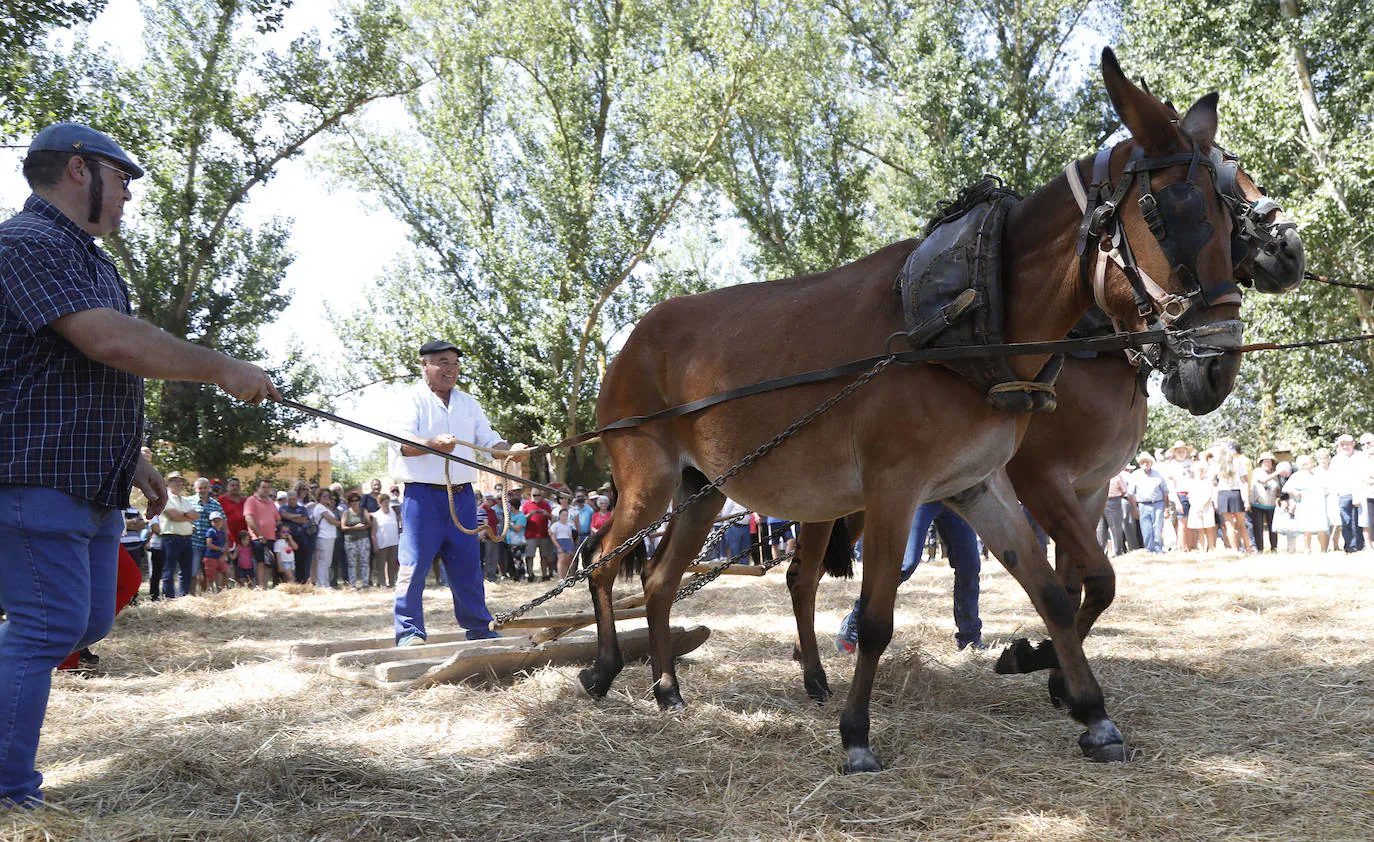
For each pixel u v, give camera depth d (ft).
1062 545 14.83
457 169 82.94
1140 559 45.39
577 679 16.38
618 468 16.38
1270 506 49.06
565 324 83.30
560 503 57.26
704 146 80.28
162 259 76.79
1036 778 11.13
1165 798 10.30
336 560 51.90
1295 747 12.18
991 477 12.83
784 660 19.44
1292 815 9.87
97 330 9.50
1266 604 25.99
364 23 77.56
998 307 11.68
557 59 82.23
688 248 112.47
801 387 13.16
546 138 83.51
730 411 14.19
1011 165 75.51
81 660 20.44
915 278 12.09
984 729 13.20
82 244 10.16
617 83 81.82
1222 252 10.42
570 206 82.38
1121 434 15.49
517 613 15.61
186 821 9.90
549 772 11.97
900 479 11.94
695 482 16.56
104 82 65.51
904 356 11.71
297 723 14.23
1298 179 61.11
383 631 29.71
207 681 18.48
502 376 87.86
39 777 10.32
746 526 44.60
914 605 29.12
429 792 11.27
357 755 12.46
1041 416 14.90
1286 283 11.45
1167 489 51.26
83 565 10.22
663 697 15.51
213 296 80.02
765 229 97.19
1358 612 23.77
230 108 73.92
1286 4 59.62
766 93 77.46
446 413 19.86
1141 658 18.26
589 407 91.66
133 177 10.77
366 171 85.51
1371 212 56.13
